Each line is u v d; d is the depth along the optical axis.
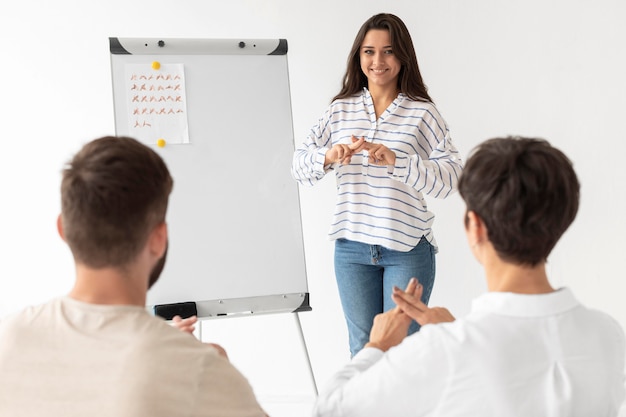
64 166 1.12
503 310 1.14
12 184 3.31
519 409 1.11
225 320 3.35
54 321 1.09
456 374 1.12
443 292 3.28
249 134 2.74
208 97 2.72
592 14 3.15
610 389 1.16
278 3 3.22
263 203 2.73
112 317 1.08
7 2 3.26
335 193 3.26
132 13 3.25
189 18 3.25
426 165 2.41
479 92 3.20
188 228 2.67
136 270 1.11
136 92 2.68
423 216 2.52
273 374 3.37
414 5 3.18
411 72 2.56
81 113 3.29
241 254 2.70
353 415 1.17
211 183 2.70
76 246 1.09
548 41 3.18
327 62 3.22
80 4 3.25
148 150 1.14
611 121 3.17
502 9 3.17
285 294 2.72
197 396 1.07
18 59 3.28
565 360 1.12
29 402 1.05
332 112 2.64
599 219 3.21
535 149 1.15
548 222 1.12
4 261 3.33
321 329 3.33
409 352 1.14
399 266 2.51
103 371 1.04
